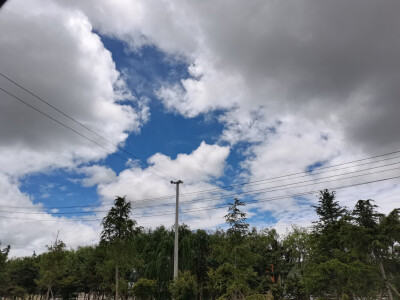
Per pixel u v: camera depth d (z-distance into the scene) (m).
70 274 39.38
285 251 42.59
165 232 36.50
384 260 21.61
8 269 38.91
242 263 21.83
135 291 28.42
